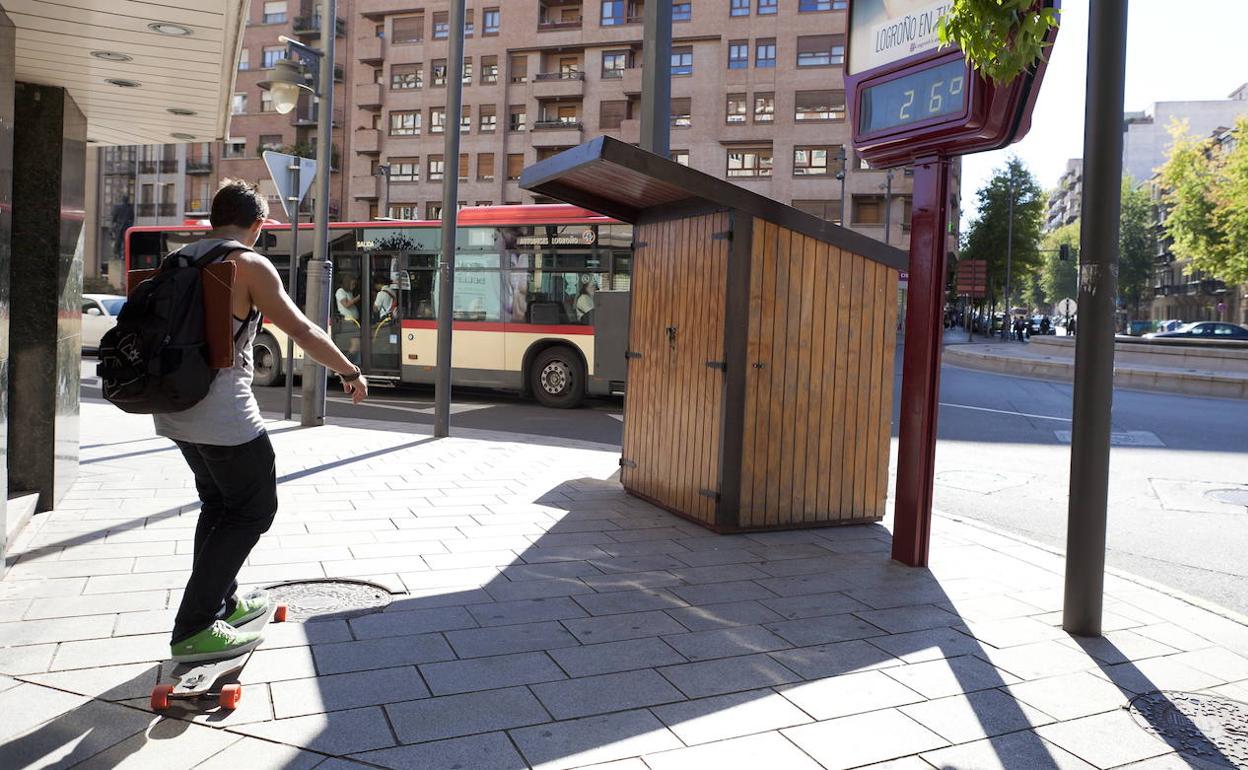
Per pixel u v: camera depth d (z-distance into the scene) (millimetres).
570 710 3328
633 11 57031
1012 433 12406
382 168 59188
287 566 5074
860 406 6797
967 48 3637
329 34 11266
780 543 6141
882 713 3418
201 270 3207
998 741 3217
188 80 6172
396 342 16312
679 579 5137
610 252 14820
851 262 6656
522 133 59250
